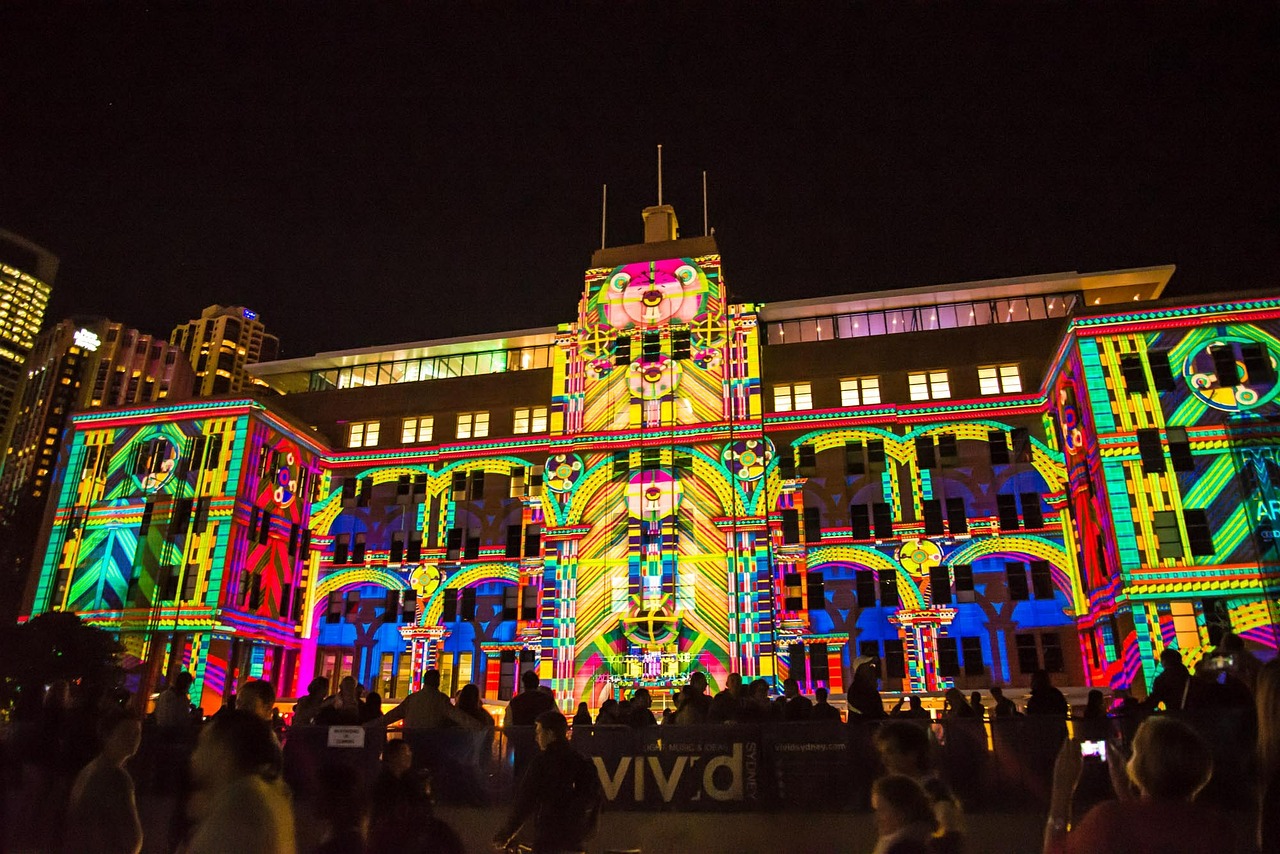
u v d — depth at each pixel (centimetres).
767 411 6062
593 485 5691
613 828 1454
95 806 837
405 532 6272
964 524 5419
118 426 5984
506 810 1406
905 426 5675
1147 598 4109
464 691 1634
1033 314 6203
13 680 4053
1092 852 567
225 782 612
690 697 1805
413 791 986
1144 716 1299
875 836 1356
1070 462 5006
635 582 5409
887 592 5375
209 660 5209
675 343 5953
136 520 5681
